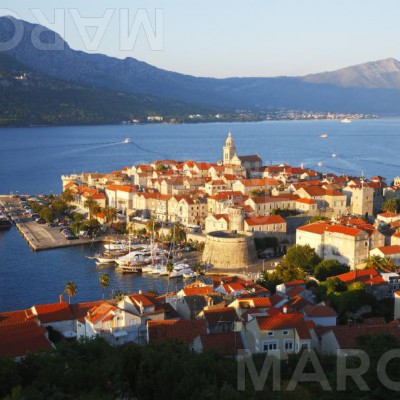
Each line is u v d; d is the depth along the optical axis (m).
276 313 127.25
